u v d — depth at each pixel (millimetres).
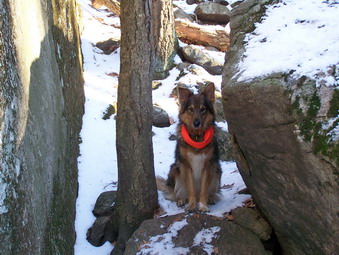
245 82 1398
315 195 1242
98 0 4234
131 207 2016
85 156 2498
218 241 1700
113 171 2471
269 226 1761
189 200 2072
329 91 1170
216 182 2131
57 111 1974
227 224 1779
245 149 1547
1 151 1184
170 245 1701
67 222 1905
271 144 1359
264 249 1706
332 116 1145
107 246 2066
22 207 1267
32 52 1553
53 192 1697
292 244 1644
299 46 1364
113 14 4738
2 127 1192
